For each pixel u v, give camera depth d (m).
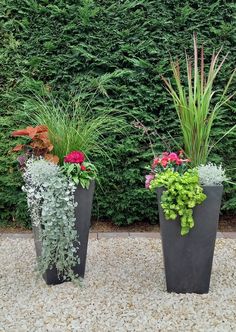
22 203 4.32
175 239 2.77
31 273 3.17
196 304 2.65
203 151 3.34
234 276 3.12
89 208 3.01
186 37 4.23
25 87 4.21
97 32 4.25
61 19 4.25
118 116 4.19
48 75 4.27
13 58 4.25
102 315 2.51
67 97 4.21
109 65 4.21
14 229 4.44
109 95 4.26
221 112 4.19
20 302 2.68
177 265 2.80
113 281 3.02
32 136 2.98
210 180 2.77
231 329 2.36
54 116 3.58
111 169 4.28
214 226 2.77
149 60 4.25
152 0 4.27
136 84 4.22
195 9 4.32
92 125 3.51
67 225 2.85
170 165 2.91
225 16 4.29
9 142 4.26
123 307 2.61
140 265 3.36
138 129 4.23
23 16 4.29
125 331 2.34
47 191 2.84
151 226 4.50
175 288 2.83
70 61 4.23
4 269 3.27
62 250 2.86
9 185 4.27
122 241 4.00
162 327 2.38
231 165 4.33
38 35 4.27
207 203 2.73
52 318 2.48
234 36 4.22
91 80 4.13
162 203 2.74
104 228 4.46
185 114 3.30
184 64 4.20
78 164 2.96
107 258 3.53
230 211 4.55
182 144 4.23
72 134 3.26
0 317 2.50
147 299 2.72
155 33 4.25
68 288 2.88
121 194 4.30
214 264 3.37
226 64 4.23
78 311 2.56
